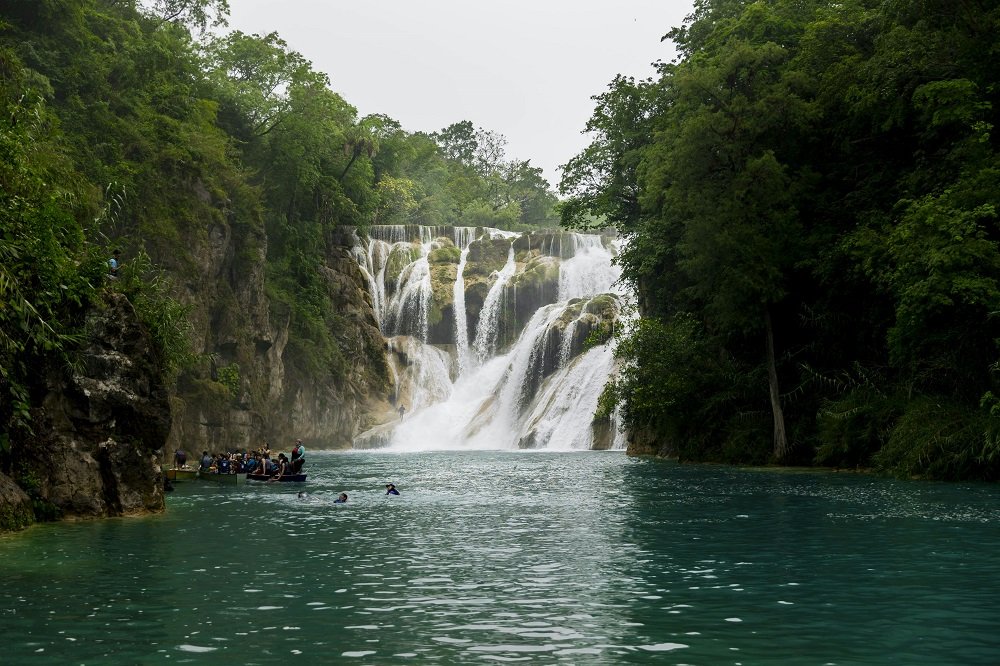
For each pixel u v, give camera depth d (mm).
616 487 30938
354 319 80875
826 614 10797
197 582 13039
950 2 33688
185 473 39375
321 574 13734
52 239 19688
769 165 37938
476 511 23531
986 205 29047
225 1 72250
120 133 48406
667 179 42844
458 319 86375
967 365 31594
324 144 81000
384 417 79438
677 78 41438
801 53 40625
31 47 44688
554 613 10898
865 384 36594
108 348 21812
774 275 38344
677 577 13398
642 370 48781
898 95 34938
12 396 18953
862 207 38000
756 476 34906
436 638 9609
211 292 56344
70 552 16031
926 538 17312
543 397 72250
